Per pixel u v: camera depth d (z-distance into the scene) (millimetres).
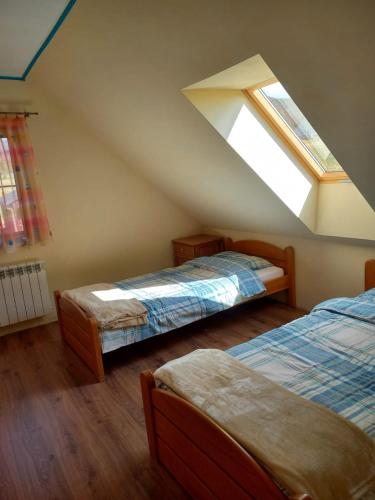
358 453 1252
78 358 3273
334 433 1333
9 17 2332
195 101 2584
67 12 2277
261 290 3674
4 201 3643
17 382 2943
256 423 1423
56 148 3988
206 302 3348
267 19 1641
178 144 3275
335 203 3193
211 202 4137
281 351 2096
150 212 4727
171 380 1788
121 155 4309
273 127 3016
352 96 1786
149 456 2061
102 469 1991
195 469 1626
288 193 3184
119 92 2963
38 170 3896
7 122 3564
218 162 3189
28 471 2021
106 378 2904
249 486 1272
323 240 3529
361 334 2203
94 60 2697
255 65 2113
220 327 3721
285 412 1470
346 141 2105
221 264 3916
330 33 1541
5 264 3811
